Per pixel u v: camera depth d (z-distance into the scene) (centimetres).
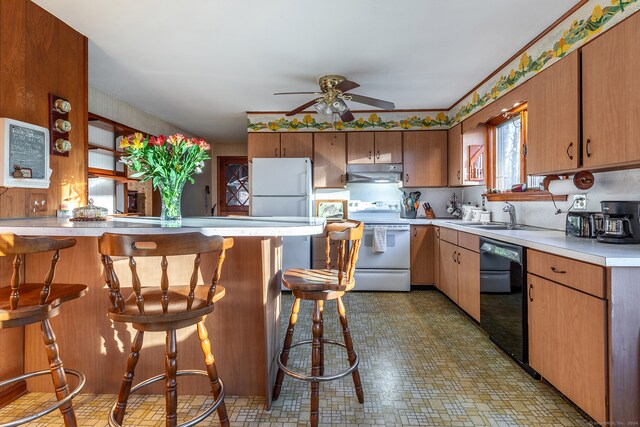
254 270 180
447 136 433
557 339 178
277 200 409
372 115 436
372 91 363
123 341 184
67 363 185
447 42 253
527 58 259
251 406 176
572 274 166
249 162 439
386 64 292
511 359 229
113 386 185
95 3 203
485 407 176
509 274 226
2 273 178
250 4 204
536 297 197
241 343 183
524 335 209
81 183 241
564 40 216
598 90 183
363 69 302
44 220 185
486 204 382
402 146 435
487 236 257
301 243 408
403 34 240
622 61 167
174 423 129
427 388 194
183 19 221
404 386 197
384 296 384
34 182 196
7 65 190
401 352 240
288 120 439
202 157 198
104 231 144
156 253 120
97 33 239
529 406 177
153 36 243
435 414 171
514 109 311
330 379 160
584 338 158
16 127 185
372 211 452
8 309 126
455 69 304
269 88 350
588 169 211
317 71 306
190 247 123
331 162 438
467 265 300
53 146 216
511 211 310
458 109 399
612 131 173
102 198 345
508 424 163
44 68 211
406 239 404
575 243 186
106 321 183
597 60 184
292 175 409
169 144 195
